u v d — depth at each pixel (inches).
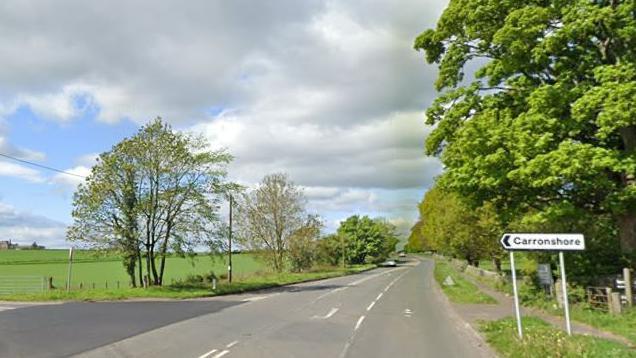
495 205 877.8
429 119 937.5
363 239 4192.9
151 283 1462.8
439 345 495.5
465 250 1781.5
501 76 836.6
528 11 762.2
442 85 953.5
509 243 480.1
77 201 1381.6
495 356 436.1
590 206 800.3
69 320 712.4
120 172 1418.6
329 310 834.8
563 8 738.2
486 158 751.1
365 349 471.2
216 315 762.8
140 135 1445.6
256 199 2266.2
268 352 453.1
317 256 2783.0
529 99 743.1
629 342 454.6
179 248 1441.9
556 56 789.9
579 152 661.3
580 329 552.7
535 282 951.0
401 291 1300.4
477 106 884.0
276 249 2272.4
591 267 811.4
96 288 1363.2
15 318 742.5
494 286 1203.2
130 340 528.1
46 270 2330.2
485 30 857.5
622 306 646.5
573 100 719.7
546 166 681.0
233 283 1503.4
